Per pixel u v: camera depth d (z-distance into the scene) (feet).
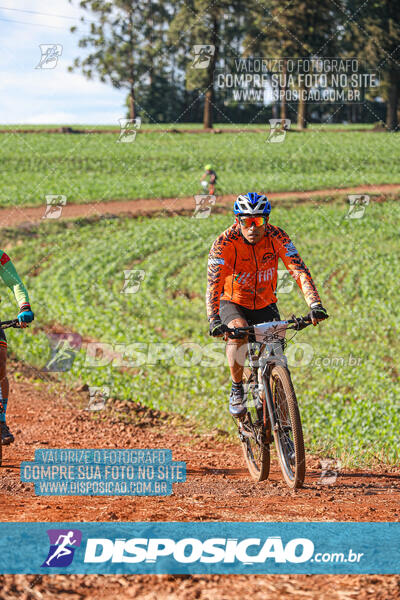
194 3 253.03
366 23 264.31
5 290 90.99
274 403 23.81
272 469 29.48
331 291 93.45
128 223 142.10
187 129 294.46
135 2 230.89
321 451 36.70
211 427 41.73
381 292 92.94
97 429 39.45
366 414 44.32
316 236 132.36
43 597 12.00
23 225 136.36
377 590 12.48
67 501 20.59
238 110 361.30
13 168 204.74
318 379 55.52
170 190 174.70
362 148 246.88
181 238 127.85
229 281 24.75
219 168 213.66
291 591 12.51
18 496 21.33
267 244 24.23
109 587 12.60
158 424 42.57
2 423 26.00
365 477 28.63
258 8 252.01
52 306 81.00
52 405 45.98
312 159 225.97
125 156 226.17
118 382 51.93
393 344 69.87
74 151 233.96
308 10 244.83
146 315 79.61
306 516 18.81
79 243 125.29
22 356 61.05
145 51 235.40
